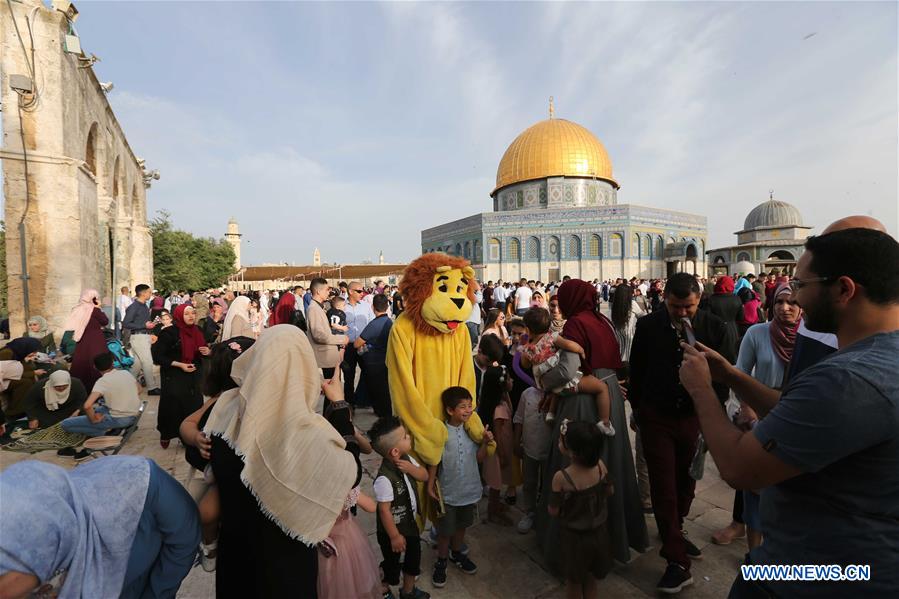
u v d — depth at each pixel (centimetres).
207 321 997
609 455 285
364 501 240
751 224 4247
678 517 304
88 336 655
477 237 3562
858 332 134
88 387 645
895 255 129
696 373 165
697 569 288
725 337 296
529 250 3438
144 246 2036
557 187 3575
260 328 1052
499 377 370
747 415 293
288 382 167
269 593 159
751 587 154
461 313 315
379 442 257
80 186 1082
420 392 311
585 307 309
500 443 366
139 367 773
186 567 156
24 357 630
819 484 129
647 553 308
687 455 296
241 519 161
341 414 239
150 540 143
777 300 282
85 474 136
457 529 288
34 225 999
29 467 124
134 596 148
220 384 206
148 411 670
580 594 249
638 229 3291
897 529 122
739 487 137
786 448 124
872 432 117
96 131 1316
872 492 122
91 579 125
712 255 4181
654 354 295
